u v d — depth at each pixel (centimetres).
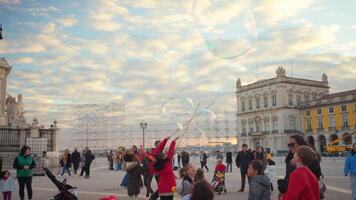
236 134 9300
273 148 8231
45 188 1463
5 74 3167
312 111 7956
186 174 690
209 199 350
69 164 2219
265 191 522
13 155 2609
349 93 7388
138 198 1130
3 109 3138
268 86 8519
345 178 1792
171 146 707
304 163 394
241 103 9325
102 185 1578
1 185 981
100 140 6950
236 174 2216
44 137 2644
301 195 372
